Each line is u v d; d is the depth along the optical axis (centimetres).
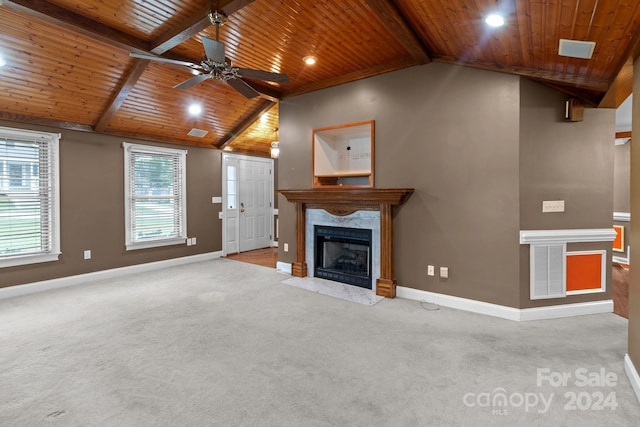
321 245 473
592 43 231
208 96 477
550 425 174
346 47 352
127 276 492
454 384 211
